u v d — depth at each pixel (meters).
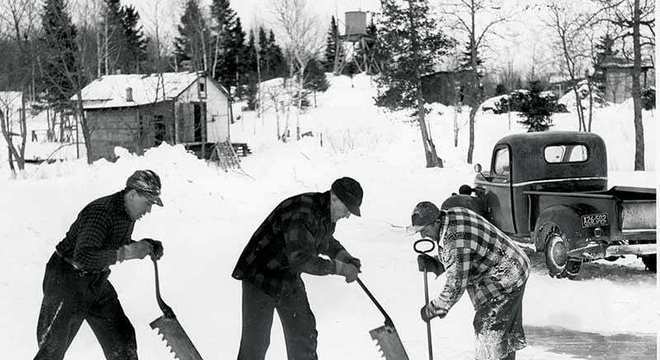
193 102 43.22
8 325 6.64
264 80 75.19
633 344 6.46
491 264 5.13
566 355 6.14
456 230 5.05
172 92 41.94
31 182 15.25
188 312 7.30
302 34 62.38
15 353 5.84
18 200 13.00
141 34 65.19
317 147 27.03
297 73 63.22
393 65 37.00
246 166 19.84
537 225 9.84
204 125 42.75
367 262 10.39
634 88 28.16
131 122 41.84
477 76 37.09
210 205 14.55
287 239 4.72
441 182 22.33
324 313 7.38
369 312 7.44
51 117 62.88
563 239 9.38
